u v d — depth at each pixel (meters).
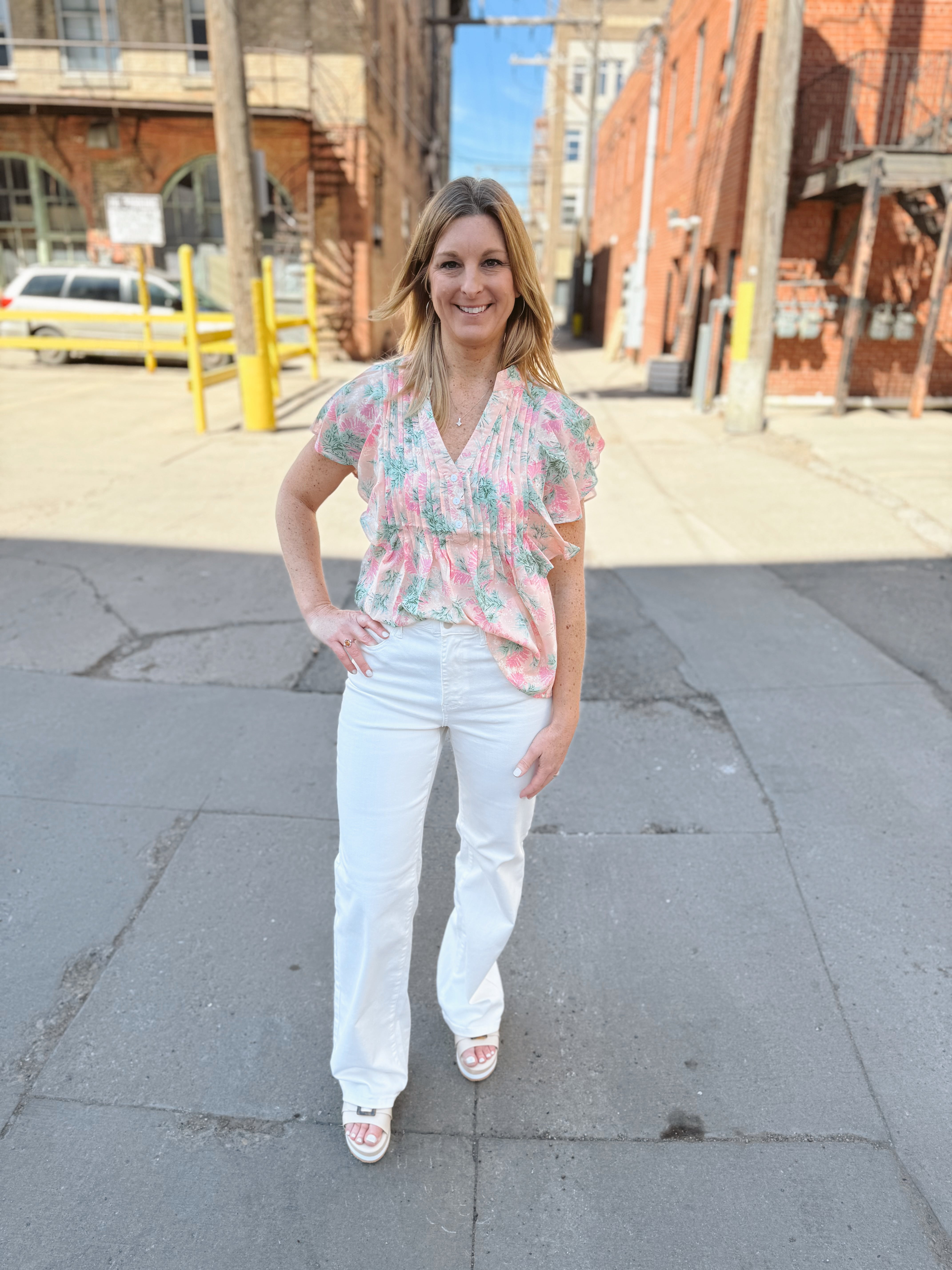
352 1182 1.83
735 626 4.58
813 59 11.19
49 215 18.12
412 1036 2.20
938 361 11.98
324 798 3.11
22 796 3.07
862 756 3.38
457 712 1.67
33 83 17.22
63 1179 1.82
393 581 1.63
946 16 11.06
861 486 7.17
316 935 2.49
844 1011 2.25
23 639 4.29
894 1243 1.72
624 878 2.72
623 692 3.88
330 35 17.05
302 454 1.69
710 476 7.74
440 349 1.58
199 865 2.76
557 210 36.44
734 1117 1.98
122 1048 2.12
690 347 14.57
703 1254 1.70
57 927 2.49
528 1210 1.78
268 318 10.02
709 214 13.66
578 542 1.70
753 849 2.86
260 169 9.25
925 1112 1.98
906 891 2.67
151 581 5.07
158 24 17.02
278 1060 2.11
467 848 1.89
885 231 11.45
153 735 3.48
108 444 8.66
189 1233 1.73
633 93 21.41
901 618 4.66
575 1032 2.20
